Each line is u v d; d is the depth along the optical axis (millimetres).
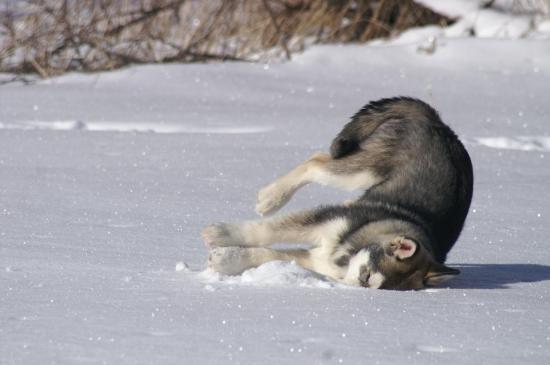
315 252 10641
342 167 11820
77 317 7641
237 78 28422
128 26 31719
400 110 12031
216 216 13180
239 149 18641
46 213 12758
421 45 31734
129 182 15281
